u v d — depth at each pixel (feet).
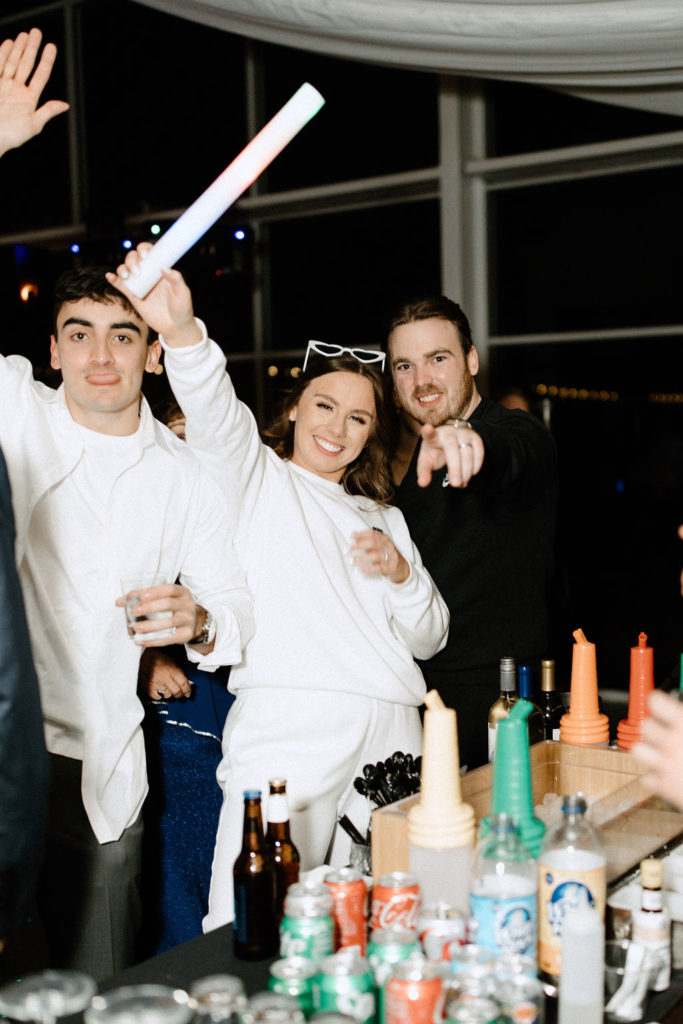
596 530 19.84
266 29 10.07
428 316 7.97
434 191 20.10
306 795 6.53
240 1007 3.78
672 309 18.15
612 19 8.97
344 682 6.68
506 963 3.96
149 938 7.93
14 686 4.05
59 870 6.88
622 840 4.86
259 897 4.59
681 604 20.79
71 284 6.88
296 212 21.53
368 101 20.38
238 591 6.88
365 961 3.93
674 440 18.95
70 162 23.36
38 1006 3.90
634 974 4.30
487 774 5.27
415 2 9.29
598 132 18.11
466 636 7.89
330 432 7.30
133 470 7.03
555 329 19.27
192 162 22.03
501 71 10.10
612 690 17.98
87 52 22.94
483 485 6.93
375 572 6.75
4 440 6.75
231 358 22.25
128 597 5.85
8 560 4.16
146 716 8.07
